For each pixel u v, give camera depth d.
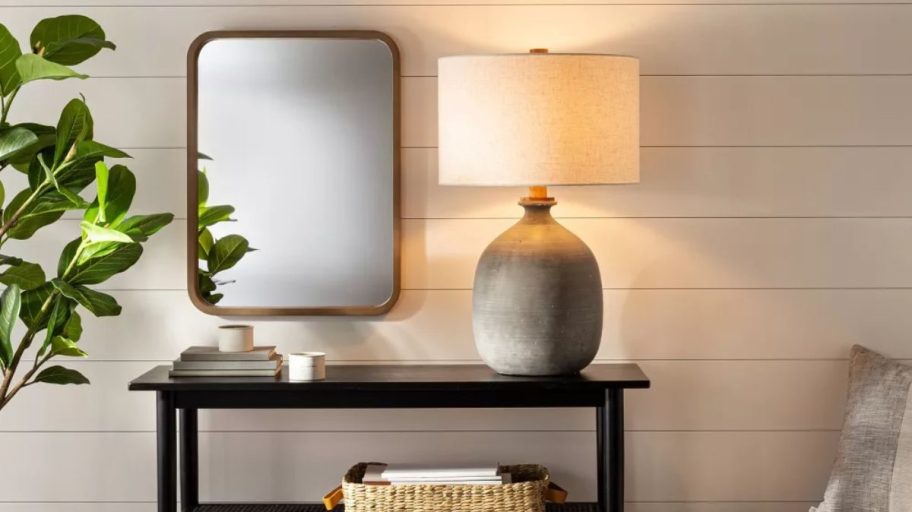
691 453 3.25
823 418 3.25
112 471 3.26
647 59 3.19
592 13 3.19
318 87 3.17
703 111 3.20
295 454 3.27
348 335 3.24
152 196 3.21
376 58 3.17
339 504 3.20
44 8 3.19
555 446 3.25
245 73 3.17
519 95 2.72
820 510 3.01
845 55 3.19
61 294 2.96
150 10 3.19
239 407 2.92
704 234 3.22
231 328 2.96
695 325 3.23
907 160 3.21
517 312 2.85
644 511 3.25
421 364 3.23
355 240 3.18
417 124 3.20
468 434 3.26
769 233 3.22
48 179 2.81
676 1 3.19
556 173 2.72
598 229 3.22
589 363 2.94
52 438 3.26
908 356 3.23
